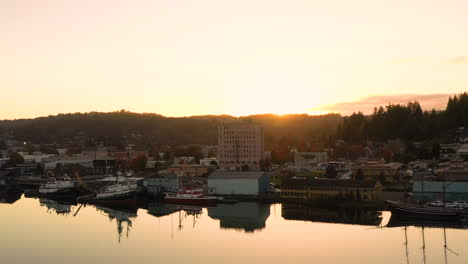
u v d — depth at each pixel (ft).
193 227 492.13
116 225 507.30
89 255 385.29
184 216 556.10
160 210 608.19
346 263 355.97
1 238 446.60
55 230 482.28
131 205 647.56
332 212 561.02
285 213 561.02
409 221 500.74
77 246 414.41
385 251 385.70
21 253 391.65
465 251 380.99
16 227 499.92
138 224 511.81
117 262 364.79
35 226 504.02
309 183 618.03
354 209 570.46
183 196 650.84
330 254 379.76
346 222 501.15
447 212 489.67
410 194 589.32
